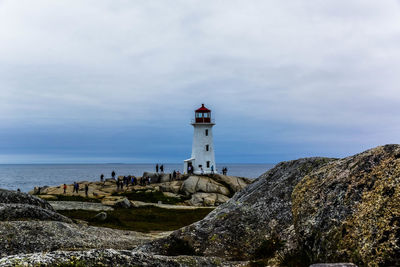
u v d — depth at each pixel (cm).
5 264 737
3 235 1659
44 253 816
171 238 1587
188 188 6531
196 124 8431
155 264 923
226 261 1262
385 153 1009
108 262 830
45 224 1939
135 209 4597
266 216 1609
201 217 4056
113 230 2477
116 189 6731
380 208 837
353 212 921
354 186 994
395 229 760
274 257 1282
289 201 1638
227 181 7169
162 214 4238
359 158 1080
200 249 1498
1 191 2380
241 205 1744
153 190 6562
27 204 2234
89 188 6669
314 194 1124
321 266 661
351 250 842
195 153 8450
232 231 1566
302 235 1065
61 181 17838
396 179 864
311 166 1767
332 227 954
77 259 800
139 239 2264
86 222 3033
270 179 1892
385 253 744
